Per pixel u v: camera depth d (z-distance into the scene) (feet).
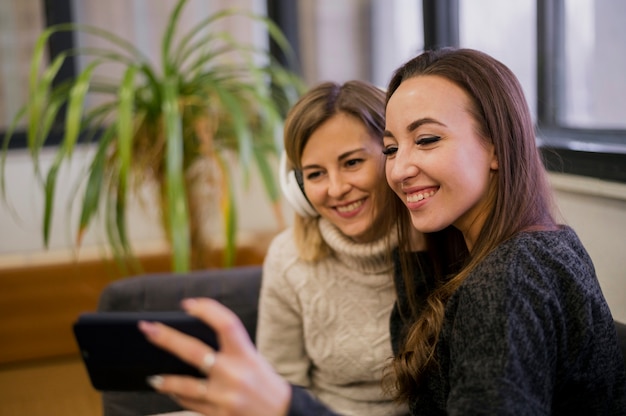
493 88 3.40
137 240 10.19
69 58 10.33
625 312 4.80
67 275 9.42
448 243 4.13
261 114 7.96
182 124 7.45
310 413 2.68
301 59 10.39
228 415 2.53
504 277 3.01
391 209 4.18
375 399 4.64
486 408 2.74
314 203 4.49
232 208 7.04
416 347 3.58
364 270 4.54
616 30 5.97
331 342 4.66
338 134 4.34
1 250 10.11
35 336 9.44
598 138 6.00
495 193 3.48
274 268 4.85
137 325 2.81
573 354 3.10
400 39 8.94
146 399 5.51
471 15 7.52
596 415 3.33
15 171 10.11
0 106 10.36
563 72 6.61
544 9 6.51
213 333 2.81
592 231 5.09
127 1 10.42
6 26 10.25
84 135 10.32
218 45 10.46
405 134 3.44
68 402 8.41
